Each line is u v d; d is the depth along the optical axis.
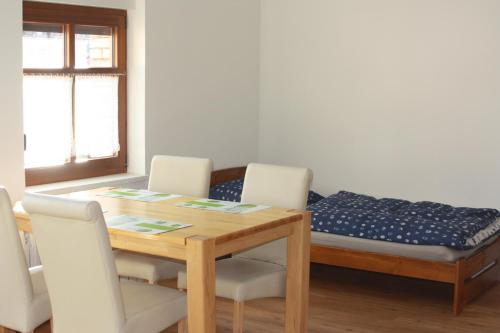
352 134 6.47
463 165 6.01
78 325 3.08
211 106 6.27
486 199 5.94
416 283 5.09
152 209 3.74
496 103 5.83
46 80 5.01
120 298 2.97
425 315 4.41
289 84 6.72
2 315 3.32
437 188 6.14
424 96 6.12
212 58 6.23
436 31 6.02
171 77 5.80
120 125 5.62
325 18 6.49
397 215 5.14
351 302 4.64
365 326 4.20
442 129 6.07
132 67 5.60
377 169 6.38
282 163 6.83
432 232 4.54
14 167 4.46
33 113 4.96
